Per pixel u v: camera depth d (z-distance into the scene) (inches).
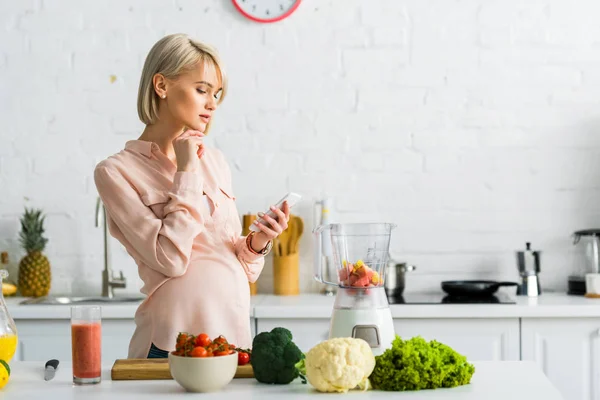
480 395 57.6
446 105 135.0
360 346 58.9
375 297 66.8
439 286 134.5
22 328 118.6
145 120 83.1
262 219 80.6
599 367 114.2
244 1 135.6
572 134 134.0
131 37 137.2
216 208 82.4
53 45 137.4
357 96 135.7
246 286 81.8
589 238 127.0
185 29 136.7
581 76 134.0
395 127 135.4
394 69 135.4
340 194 135.7
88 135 137.6
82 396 58.8
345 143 135.7
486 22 134.6
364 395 58.1
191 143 77.8
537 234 134.1
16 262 137.3
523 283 126.9
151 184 78.9
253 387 61.7
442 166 135.0
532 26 134.3
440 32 135.1
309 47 136.1
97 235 137.3
